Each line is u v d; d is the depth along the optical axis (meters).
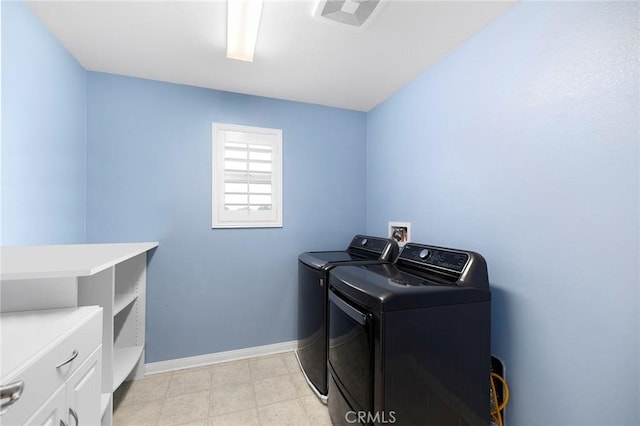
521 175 1.18
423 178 1.80
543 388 1.08
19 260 0.94
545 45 1.09
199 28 1.39
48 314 0.90
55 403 0.73
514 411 1.19
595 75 0.93
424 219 1.79
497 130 1.29
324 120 2.40
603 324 0.91
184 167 2.01
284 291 2.27
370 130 2.48
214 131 2.07
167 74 1.87
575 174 0.99
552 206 1.06
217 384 1.80
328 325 1.56
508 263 1.23
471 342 1.08
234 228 2.13
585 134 0.96
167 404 1.60
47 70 1.39
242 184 2.16
